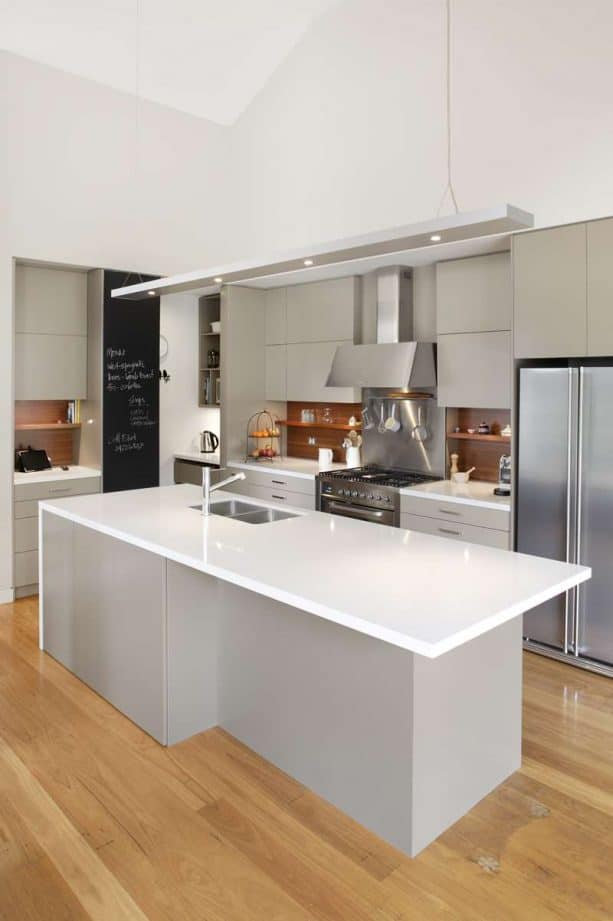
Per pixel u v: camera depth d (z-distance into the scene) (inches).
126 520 136.9
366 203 207.8
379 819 94.8
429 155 189.8
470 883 86.2
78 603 143.8
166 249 235.5
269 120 236.4
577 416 148.9
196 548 114.5
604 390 144.7
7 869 88.9
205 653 123.1
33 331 212.7
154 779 109.0
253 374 247.6
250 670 116.9
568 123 160.6
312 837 95.1
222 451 242.7
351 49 207.3
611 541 145.9
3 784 107.6
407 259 189.5
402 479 201.3
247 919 80.4
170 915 81.1
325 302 224.8
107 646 134.1
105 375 218.7
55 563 152.8
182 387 259.0
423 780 91.4
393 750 91.9
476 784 102.0
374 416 223.5
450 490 182.2
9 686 142.6
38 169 202.7
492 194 176.6
